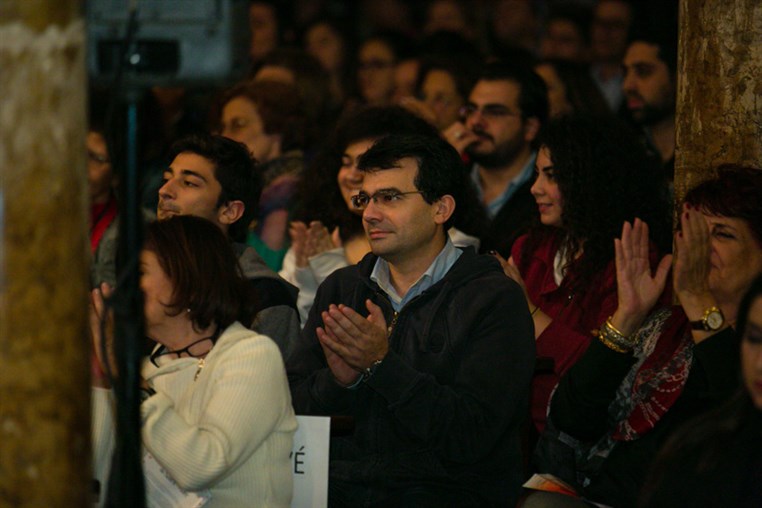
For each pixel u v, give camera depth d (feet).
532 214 42.29
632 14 69.15
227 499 27.25
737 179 29.45
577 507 29.40
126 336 22.94
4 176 20.26
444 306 31.22
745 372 23.82
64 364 20.80
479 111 47.26
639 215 37.14
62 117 20.53
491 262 31.96
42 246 20.47
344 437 31.32
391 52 74.69
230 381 26.94
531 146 47.67
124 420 22.99
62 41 20.44
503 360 30.22
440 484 30.60
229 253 28.14
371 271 32.55
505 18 79.71
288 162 50.67
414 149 31.22
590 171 37.04
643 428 29.78
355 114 43.21
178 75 23.57
